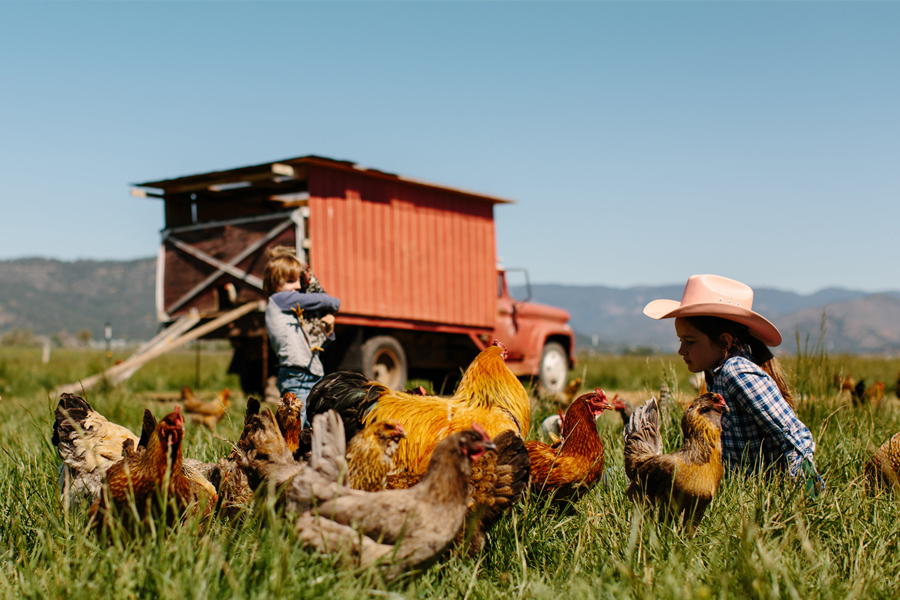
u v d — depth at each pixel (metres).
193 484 4.03
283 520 3.47
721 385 4.77
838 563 3.56
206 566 3.06
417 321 14.44
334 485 3.41
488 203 16.38
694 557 3.49
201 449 5.76
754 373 4.62
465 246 15.68
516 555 3.65
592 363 24.30
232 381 18.47
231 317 12.38
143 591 2.88
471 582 3.18
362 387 4.81
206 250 13.46
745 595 3.00
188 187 13.34
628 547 3.45
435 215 15.02
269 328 6.40
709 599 2.89
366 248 13.48
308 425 4.85
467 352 16.19
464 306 15.48
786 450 4.57
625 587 3.15
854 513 3.97
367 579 3.06
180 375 18.89
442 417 4.47
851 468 5.04
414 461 4.37
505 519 3.98
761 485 4.18
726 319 4.96
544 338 17.09
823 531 3.85
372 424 4.23
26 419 8.52
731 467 4.78
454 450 3.38
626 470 4.43
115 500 3.55
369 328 13.87
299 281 6.70
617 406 6.37
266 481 4.05
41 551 3.42
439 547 3.32
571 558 3.67
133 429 8.06
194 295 13.65
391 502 3.34
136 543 3.26
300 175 12.70
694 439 4.04
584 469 4.53
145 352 12.37
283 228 12.58
